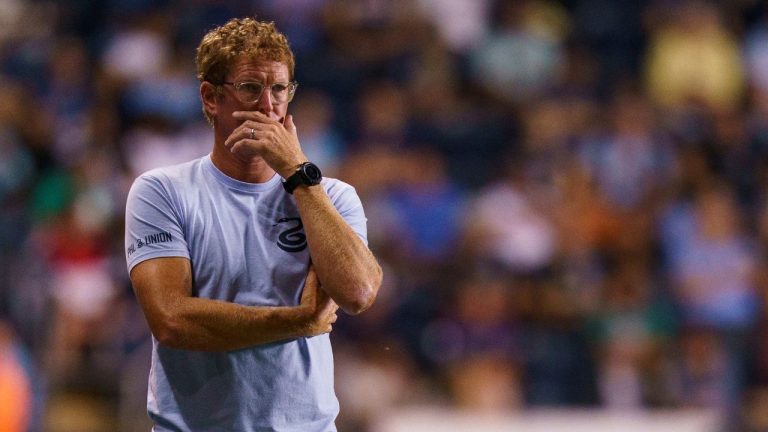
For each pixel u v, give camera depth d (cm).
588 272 4281
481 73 5312
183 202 1500
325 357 1539
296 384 1501
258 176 1524
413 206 4478
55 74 5019
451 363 3966
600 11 5712
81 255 3847
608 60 5575
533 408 3875
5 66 5066
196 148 4572
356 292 1451
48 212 4044
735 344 3959
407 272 4191
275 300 1496
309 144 4681
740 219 4678
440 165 4834
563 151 4788
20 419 3189
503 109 5188
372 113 4891
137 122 4603
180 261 1476
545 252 4338
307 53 5284
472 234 4378
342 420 3522
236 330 1437
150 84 4788
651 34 5584
